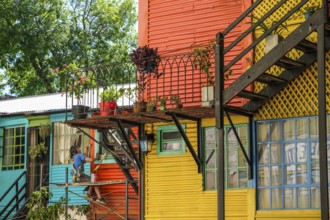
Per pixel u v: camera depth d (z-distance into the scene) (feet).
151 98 55.16
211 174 52.37
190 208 52.65
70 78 57.52
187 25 54.60
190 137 53.36
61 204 68.08
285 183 49.14
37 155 73.82
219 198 44.52
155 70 53.52
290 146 49.21
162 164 54.44
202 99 49.80
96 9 123.24
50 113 73.26
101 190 65.16
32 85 115.24
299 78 48.98
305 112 48.62
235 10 52.80
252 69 45.14
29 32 110.42
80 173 65.62
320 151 40.04
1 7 109.19
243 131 51.16
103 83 56.80
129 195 63.67
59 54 116.47
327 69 48.01
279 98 49.67
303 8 49.34
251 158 50.31
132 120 54.19
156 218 54.03
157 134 55.06
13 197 73.56
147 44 56.18
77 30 120.47
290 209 48.70
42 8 112.27
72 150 69.26
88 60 119.14
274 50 44.57
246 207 50.24
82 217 67.77
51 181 72.33
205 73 52.34
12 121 76.74
